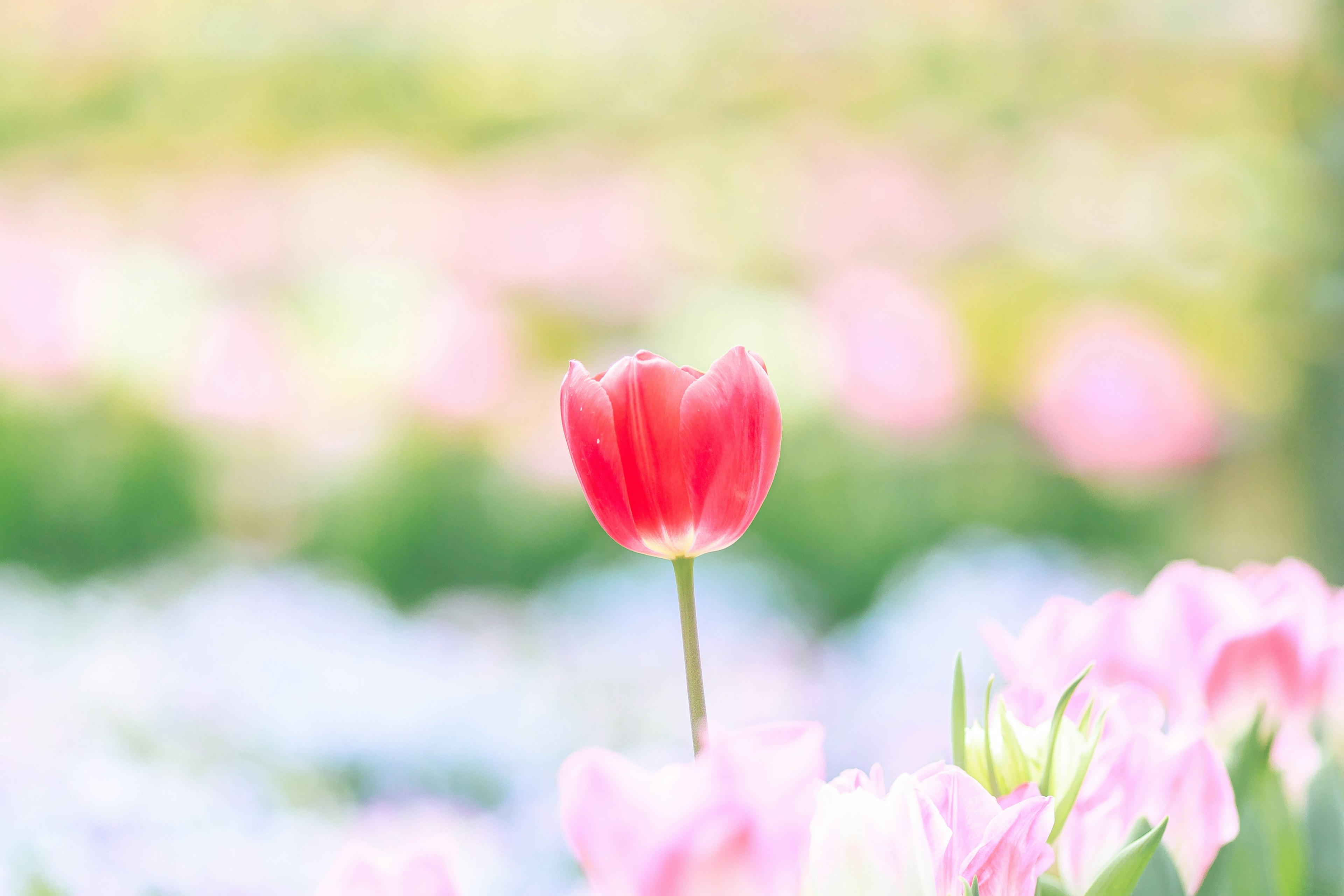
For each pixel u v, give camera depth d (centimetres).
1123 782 142
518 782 354
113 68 1126
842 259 916
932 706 395
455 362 725
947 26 1055
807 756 133
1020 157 970
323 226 909
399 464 731
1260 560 661
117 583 674
